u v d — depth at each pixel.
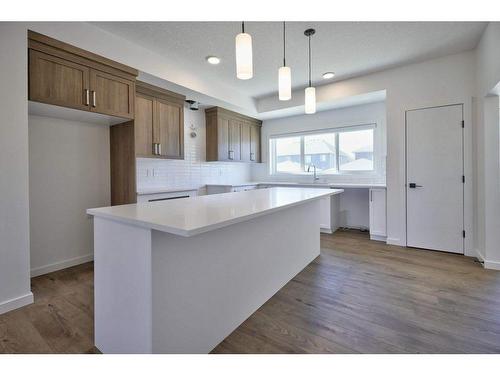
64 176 2.91
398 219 3.65
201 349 1.53
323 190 2.91
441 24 2.55
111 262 1.46
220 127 4.70
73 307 2.05
